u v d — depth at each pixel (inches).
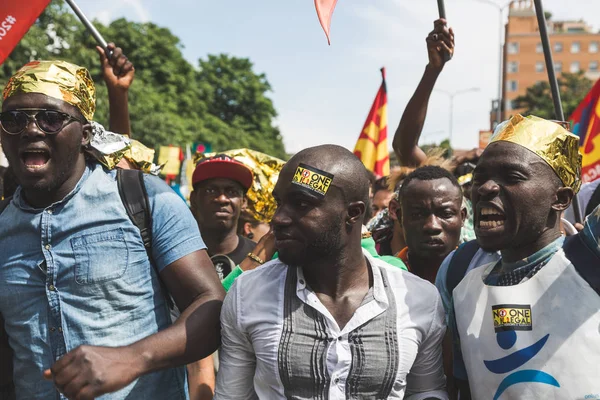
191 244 88.1
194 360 82.4
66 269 84.4
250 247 155.8
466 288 85.2
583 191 164.2
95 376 71.1
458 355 88.4
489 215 80.7
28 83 82.9
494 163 80.5
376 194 213.8
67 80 84.9
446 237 117.0
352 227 82.0
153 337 78.7
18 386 88.0
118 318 85.4
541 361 76.0
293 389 79.8
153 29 1994.3
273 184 168.6
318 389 79.0
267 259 114.5
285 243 79.5
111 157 89.4
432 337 84.4
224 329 84.4
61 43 663.1
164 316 89.7
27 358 86.2
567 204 82.3
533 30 3417.8
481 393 81.0
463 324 83.7
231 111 2800.2
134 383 86.4
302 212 79.0
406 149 153.3
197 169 150.8
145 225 87.1
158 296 89.0
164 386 89.2
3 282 86.4
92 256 84.7
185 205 90.8
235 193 151.9
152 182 89.7
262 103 2800.2
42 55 621.9
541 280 78.3
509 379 77.5
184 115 1972.2
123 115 138.0
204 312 83.5
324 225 78.9
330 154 81.4
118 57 137.6
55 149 83.5
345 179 80.1
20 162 83.6
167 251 87.0
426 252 117.4
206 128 2080.5
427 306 83.7
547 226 81.4
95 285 84.5
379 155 228.8
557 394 74.8
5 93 84.7
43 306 85.4
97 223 85.7
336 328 79.7
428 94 145.9
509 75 3408.0
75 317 84.4
